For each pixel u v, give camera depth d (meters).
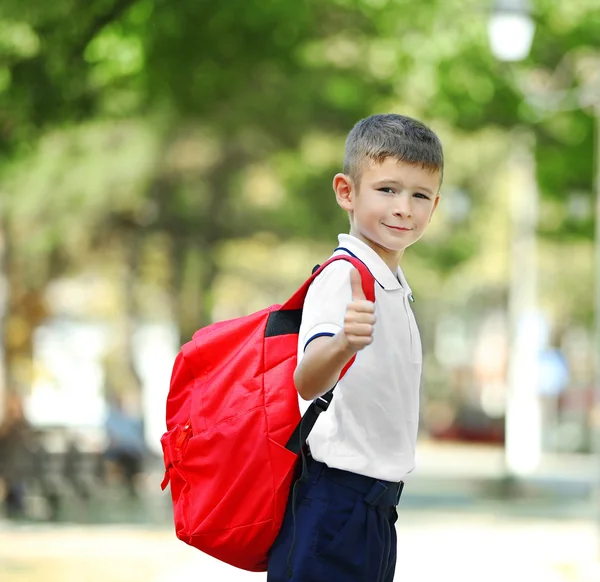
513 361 49.66
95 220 44.25
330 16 30.89
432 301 78.00
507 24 23.88
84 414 50.75
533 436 49.56
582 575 19.17
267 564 6.11
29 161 38.22
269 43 27.28
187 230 45.38
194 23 26.03
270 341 6.00
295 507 5.94
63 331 58.97
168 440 6.12
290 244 48.72
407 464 6.06
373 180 6.01
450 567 19.91
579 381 74.19
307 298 5.84
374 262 6.02
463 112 32.06
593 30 31.81
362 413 5.95
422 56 31.06
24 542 23.34
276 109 35.66
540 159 36.91
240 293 66.12
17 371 40.53
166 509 31.59
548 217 46.34
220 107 35.84
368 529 5.92
